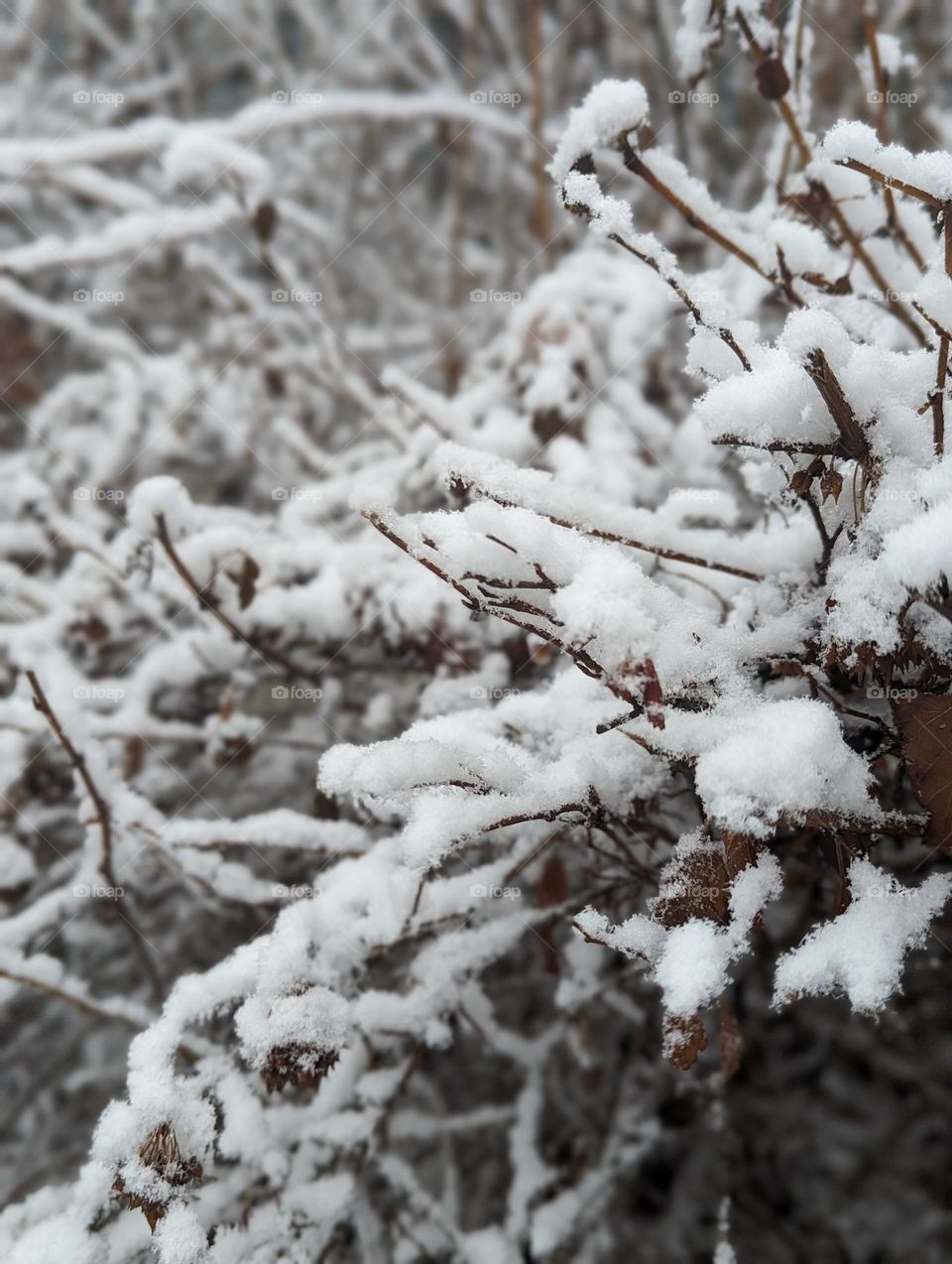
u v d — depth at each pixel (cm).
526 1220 55
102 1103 73
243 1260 44
